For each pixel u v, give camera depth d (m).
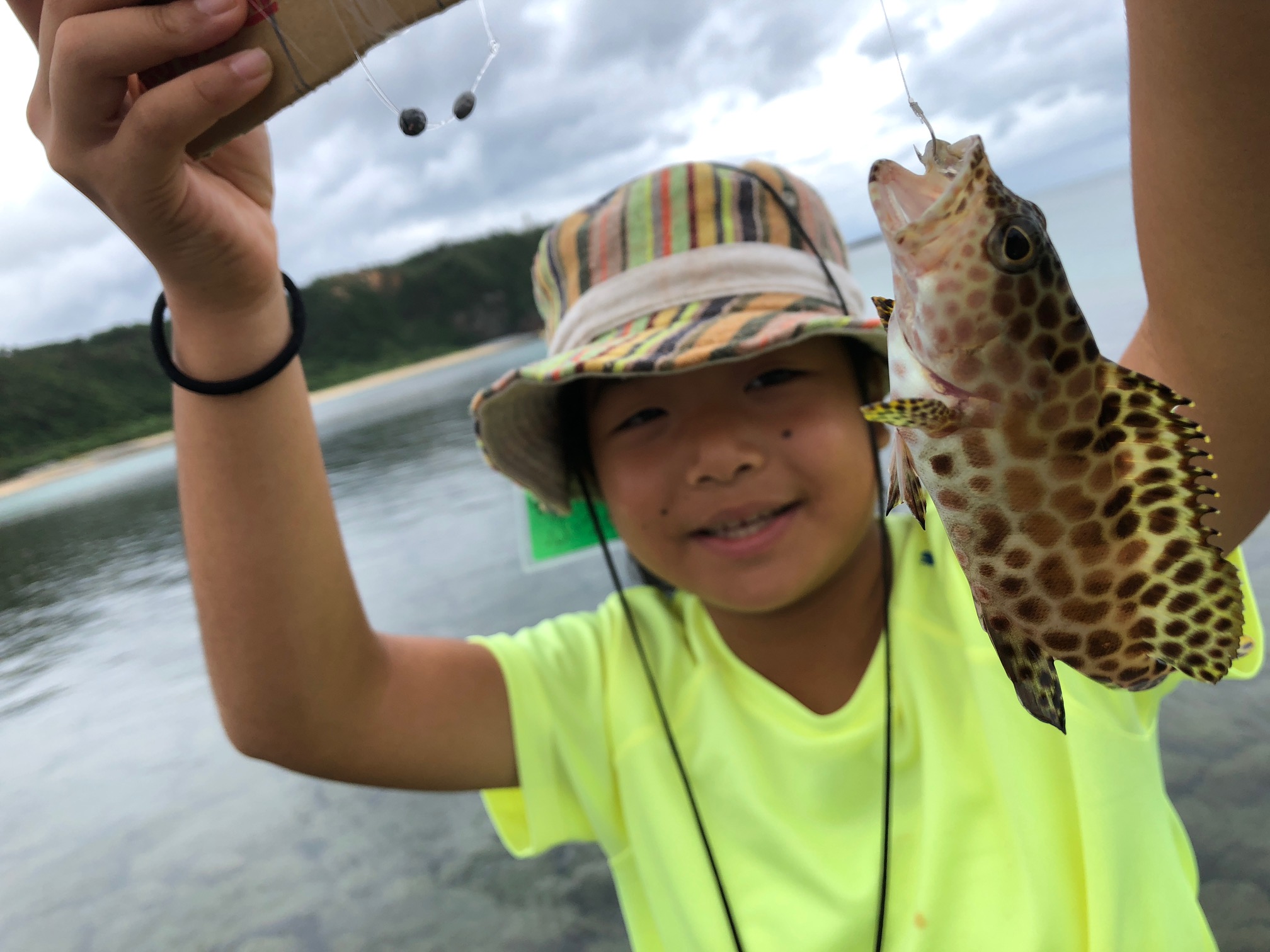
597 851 2.50
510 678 1.72
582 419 1.85
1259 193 0.98
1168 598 0.84
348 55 0.91
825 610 1.62
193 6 0.89
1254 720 2.33
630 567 2.27
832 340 1.59
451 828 2.72
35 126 1.09
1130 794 1.31
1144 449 0.84
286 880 2.59
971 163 0.82
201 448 1.41
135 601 6.20
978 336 0.84
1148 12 0.97
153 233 1.12
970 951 1.29
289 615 1.47
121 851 2.90
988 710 1.40
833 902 1.38
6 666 5.24
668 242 1.69
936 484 0.87
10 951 2.47
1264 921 1.75
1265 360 1.11
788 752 1.54
